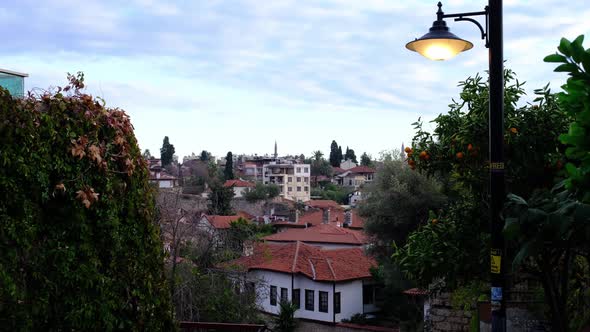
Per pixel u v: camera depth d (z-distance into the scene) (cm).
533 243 508
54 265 535
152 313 653
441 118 791
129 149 630
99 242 584
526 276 960
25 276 512
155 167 11575
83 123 571
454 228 751
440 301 1275
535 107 719
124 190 616
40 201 528
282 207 7700
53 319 539
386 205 2588
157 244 672
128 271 617
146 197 659
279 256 3578
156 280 667
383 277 2939
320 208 7725
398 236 2666
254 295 1938
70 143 552
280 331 2711
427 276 752
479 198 766
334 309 3250
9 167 496
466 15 583
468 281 816
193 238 1895
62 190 541
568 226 482
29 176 511
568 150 353
